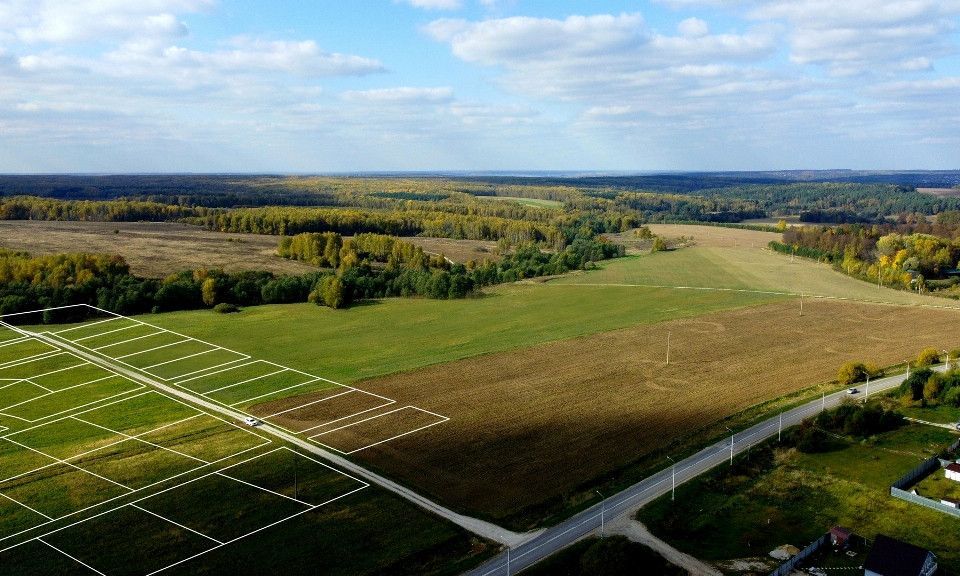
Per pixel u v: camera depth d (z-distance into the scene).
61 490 49.88
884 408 67.50
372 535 44.62
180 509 47.41
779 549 44.38
